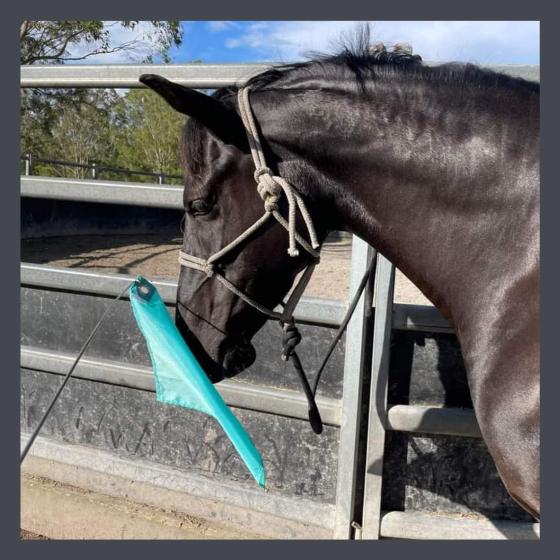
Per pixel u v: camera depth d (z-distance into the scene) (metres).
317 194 1.03
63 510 1.74
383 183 1.00
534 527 1.41
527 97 0.98
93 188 1.58
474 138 0.96
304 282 1.10
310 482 1.56
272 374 1.57
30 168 5.82
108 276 1.65
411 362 1.46
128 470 1.71
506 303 0.94
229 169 0.99
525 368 0.92
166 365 1.08
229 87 1.06
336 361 1.51
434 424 1.40
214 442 1.64
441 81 1.00
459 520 1.45
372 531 1.48
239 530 1.60
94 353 1.75
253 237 1.00
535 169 0.93
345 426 1.46
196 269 1.04
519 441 0.92
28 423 1.87
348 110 1.00
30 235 5.07
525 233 0.94
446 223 0.99
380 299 1.40
